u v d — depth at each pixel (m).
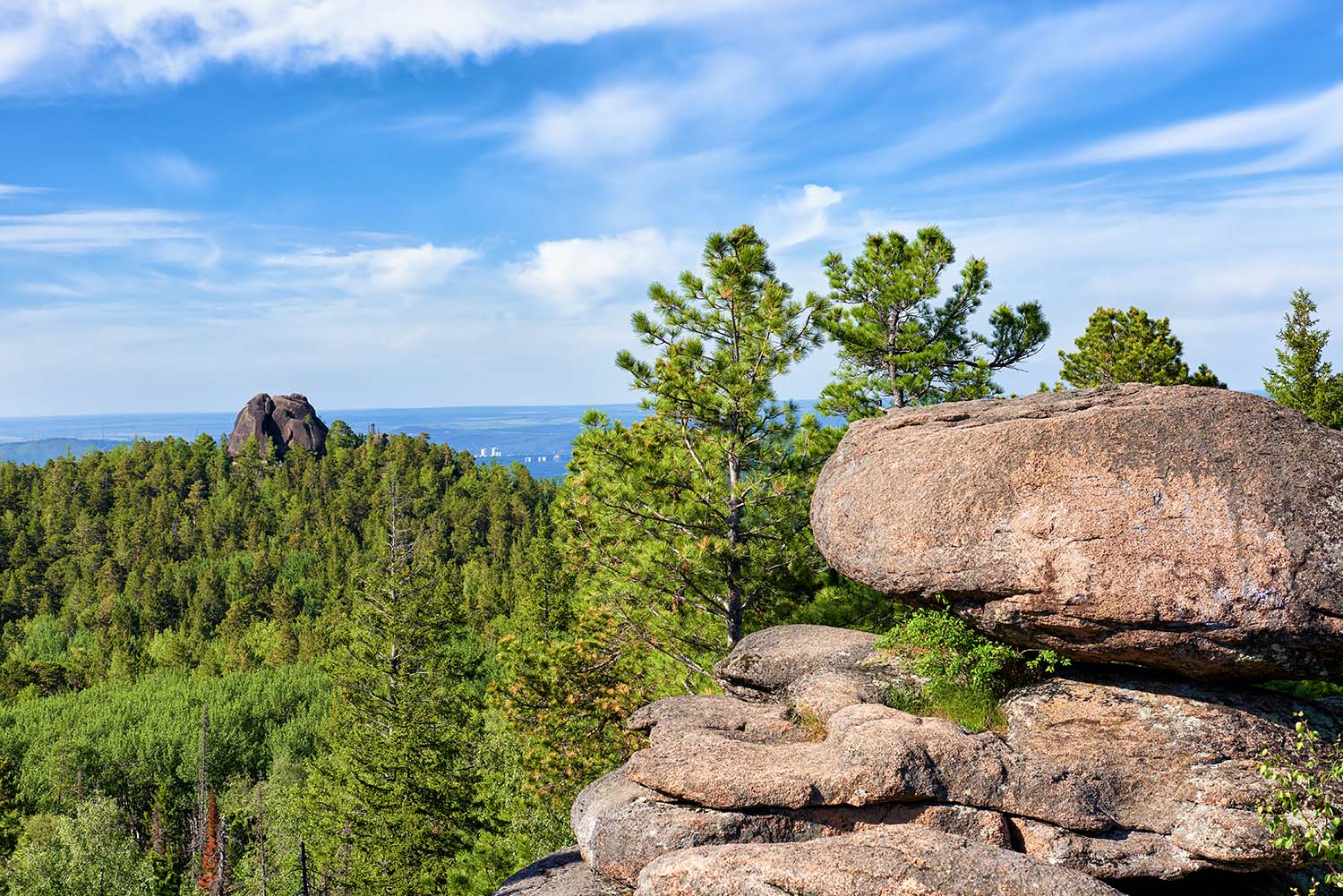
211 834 74.25
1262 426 9.74
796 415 19.95
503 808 33.88
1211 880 10.07
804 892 8.12
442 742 36.47
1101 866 9.03
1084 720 10.23
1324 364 29.02
